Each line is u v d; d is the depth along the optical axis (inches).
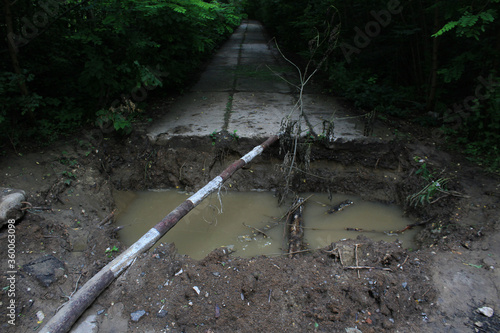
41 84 223.8
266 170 201.3
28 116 198.2
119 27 202.5
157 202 188.9
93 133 203.8
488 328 100.7
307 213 178.5
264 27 920.9
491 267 121.5
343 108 252.8
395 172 194.5
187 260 124.8
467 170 180.7
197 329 99.6
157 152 203.2
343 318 103.3
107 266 113.9
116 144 205.9
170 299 107.9
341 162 199.3
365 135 201.6
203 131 207.6
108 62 214.2
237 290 110.0
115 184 194.5
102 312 104.5
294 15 475.5
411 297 111.0
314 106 256.7
